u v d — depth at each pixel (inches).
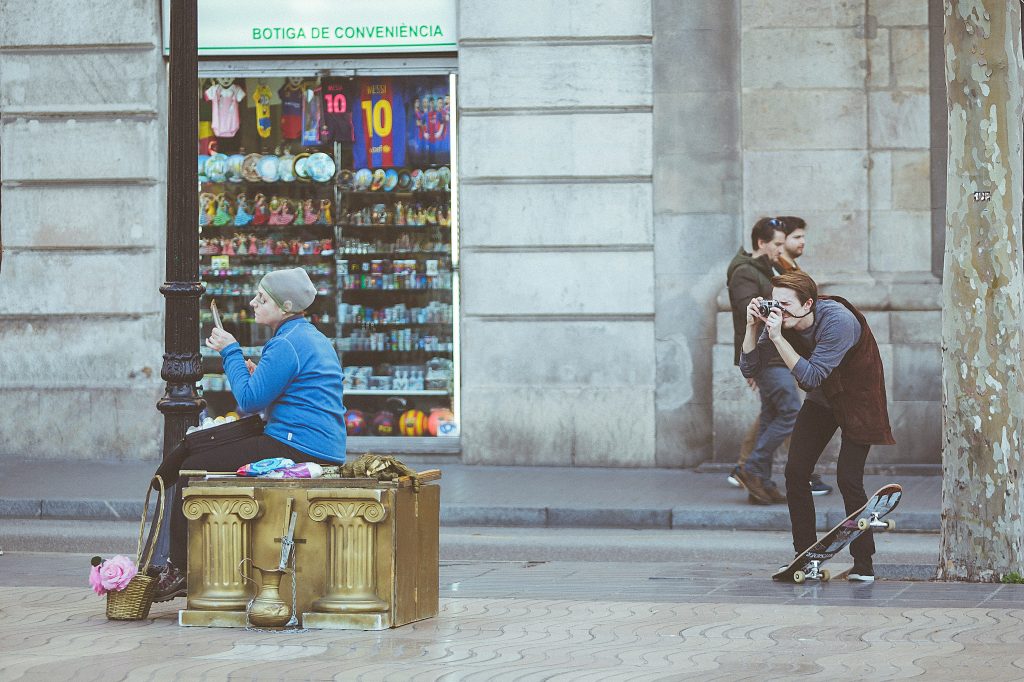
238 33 942.4
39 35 940.0
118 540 685.3
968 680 350.0
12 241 944.9
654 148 912.3
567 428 912.9
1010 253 542.0
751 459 747.4
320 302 957.2
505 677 353.1
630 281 912.9
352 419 952.3
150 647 394.9
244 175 962.1
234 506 427.5
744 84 907.4
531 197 916.6
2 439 938.1
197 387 539.5
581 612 455.8
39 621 441.4
